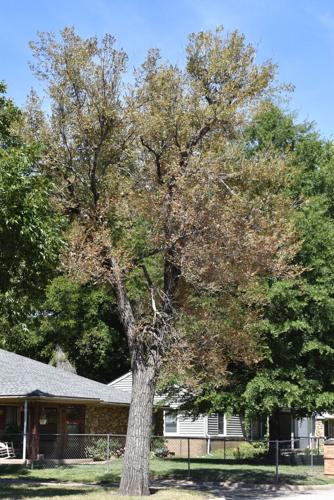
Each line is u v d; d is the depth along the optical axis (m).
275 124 29.42
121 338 49.53
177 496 17.03
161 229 17.75
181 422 38.66
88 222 18.41
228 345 20.09
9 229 15.30
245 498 18.44
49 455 31.28
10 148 16.86
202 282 17.91
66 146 18.86
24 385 30.03
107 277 17.77
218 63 18.56
